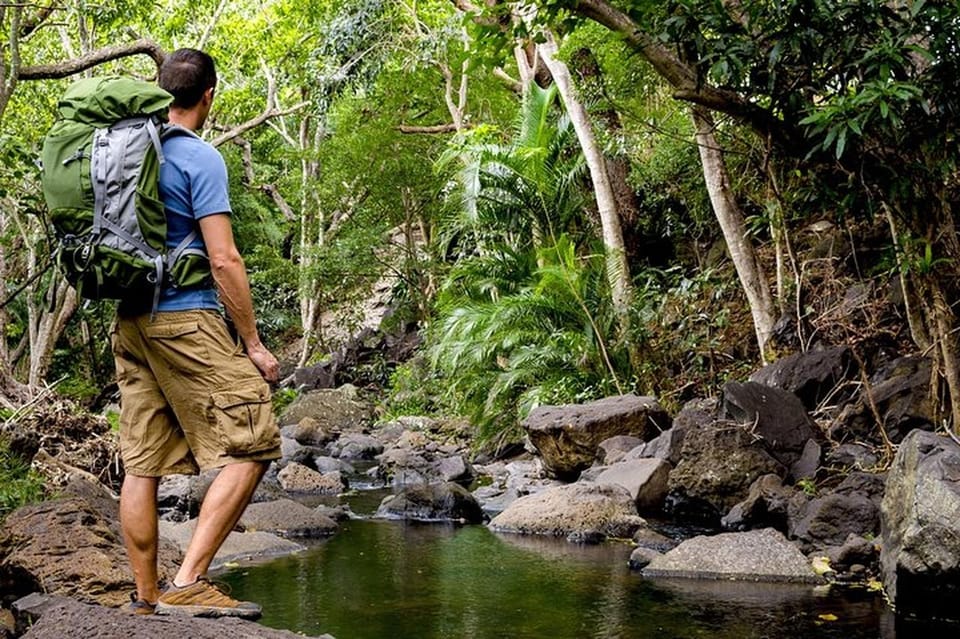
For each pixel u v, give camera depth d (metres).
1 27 11.45
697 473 7.91
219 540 3.50
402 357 21.84
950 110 6.11
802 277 10.71
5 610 4.89
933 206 6.69
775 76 6.22
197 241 3.53
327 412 17.73
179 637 3.08
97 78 3.59
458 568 6.09
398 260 21.48
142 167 3.39
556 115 14.14
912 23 5.96
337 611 5.02
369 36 17.47
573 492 7.60
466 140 14.15
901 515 5.29
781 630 4.65
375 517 8.34
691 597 5.30
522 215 13.06
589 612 4.99
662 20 6.39
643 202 14.88
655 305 12.98
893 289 9.66
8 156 10.30
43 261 16.89
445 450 13.31
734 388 8.45
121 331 3.57
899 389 8.41
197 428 3.52
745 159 10.67
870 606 5.09
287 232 27.97
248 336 3.55
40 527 5.26
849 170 6.66
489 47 6.84
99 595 4.80
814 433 8.43
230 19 22.67
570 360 11.92
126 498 3.56
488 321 11.93
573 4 6.39
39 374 16.62
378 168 20.36
